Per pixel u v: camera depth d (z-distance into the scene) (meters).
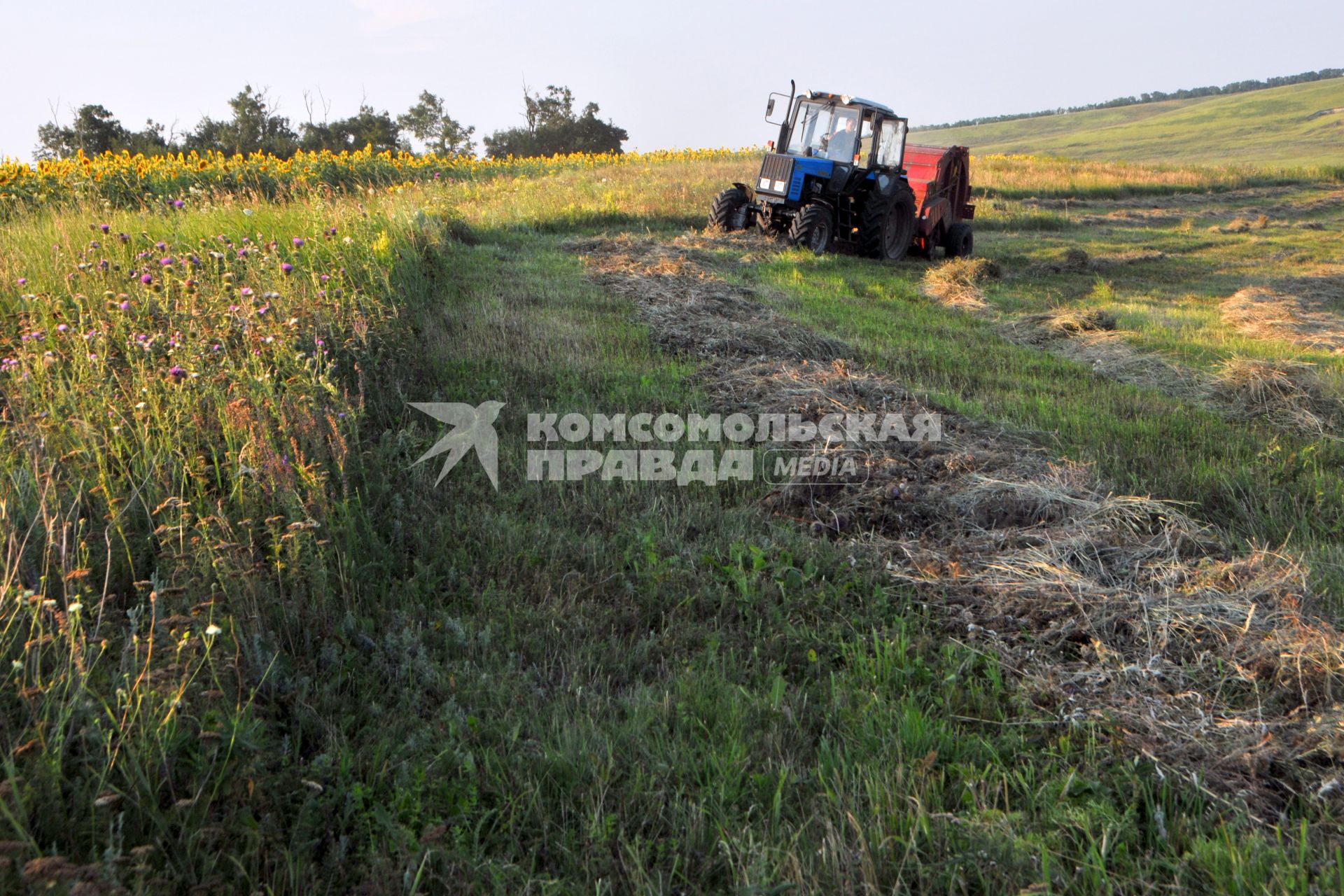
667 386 6.93
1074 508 4.86
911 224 15.98
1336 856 2.44
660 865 2.41
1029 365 8.63
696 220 17.36
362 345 6.05
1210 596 3.88
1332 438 6.64
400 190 16.94
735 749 2.80
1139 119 127.81
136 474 3.68
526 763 2.75
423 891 2.31
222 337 4.92
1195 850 2.51
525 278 10.74
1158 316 11.84
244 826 2.29
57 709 2.40
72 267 6.54
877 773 2.76
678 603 3.87
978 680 3.41
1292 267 17.42
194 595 3.08
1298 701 3.25
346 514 3.78
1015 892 2.35
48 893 1.84
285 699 2.91
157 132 43.47
